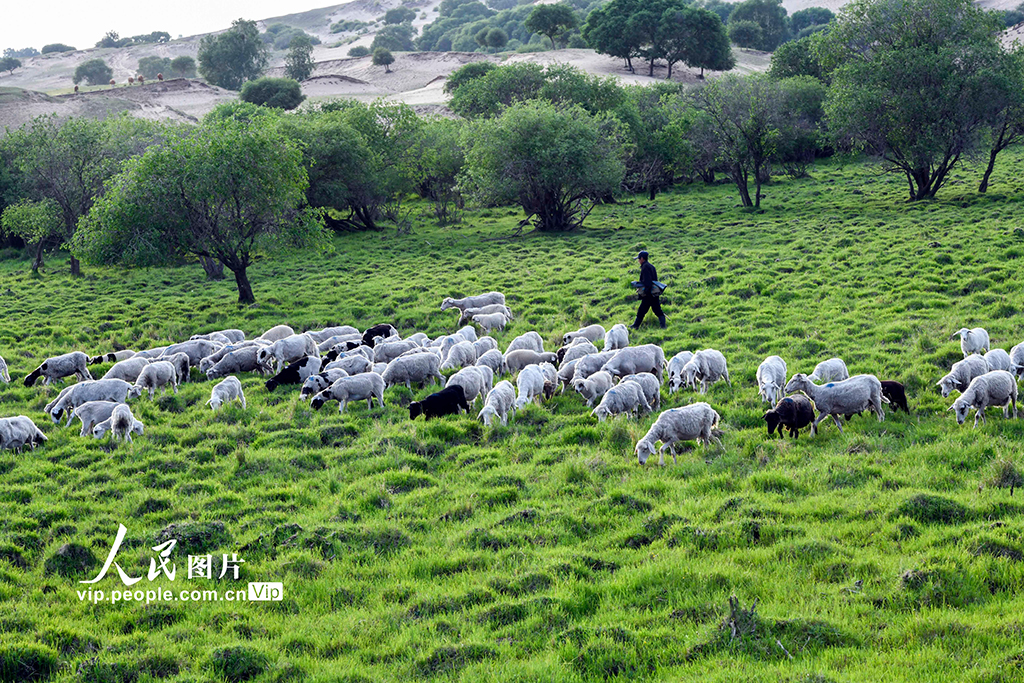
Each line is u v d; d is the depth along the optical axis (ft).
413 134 193.57
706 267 107.04
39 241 151.43
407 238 162.61
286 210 112.88
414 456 51.37
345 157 171.83
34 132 150.10
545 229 157.99
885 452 46.11
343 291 114.32
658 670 28.17
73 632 32.22
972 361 53.72
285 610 34.81
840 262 101.35
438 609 33.71
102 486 48.78
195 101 435.94
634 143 194.70
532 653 30.17
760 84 166.71
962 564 32.55
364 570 37.58
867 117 147.95
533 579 35.09
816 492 42.14
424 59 590.55
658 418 48.49
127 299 117.70
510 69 252.83
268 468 51.21
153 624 34.01
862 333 71.36
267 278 131.44
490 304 93.61
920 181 151.94
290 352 77.61
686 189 215.72
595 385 59.67
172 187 102.99
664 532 38.88
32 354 87.97
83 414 60.08
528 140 150.92
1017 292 78.64
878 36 155.02
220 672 29.86
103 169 145.69
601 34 442.09
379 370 70.13
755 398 57.06
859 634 28.96
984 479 40.47
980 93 140.05
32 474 50.78
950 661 26.78
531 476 47.65
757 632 29.48
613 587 34.01
